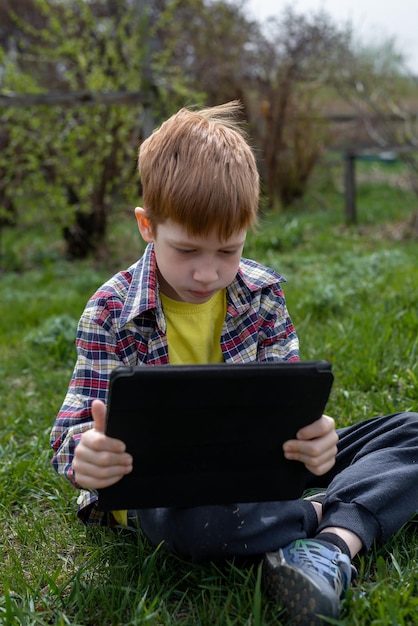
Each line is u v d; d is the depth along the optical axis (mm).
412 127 8398
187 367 1456
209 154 1674
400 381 3018
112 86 7273
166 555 1886
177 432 1534
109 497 1611
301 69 9867
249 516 1700
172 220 1645
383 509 1765
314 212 9969
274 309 2014
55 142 7102
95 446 1533
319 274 5617
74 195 7504
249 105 9984
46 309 5301
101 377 1830
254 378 1481
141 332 1865
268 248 7305
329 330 3830
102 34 7332
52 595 1782
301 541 1677
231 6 9922
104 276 6617
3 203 8562
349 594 1604
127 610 1710
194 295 1721
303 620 1533
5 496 2389
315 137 10391
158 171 1691
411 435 1919
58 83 9406
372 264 5609
